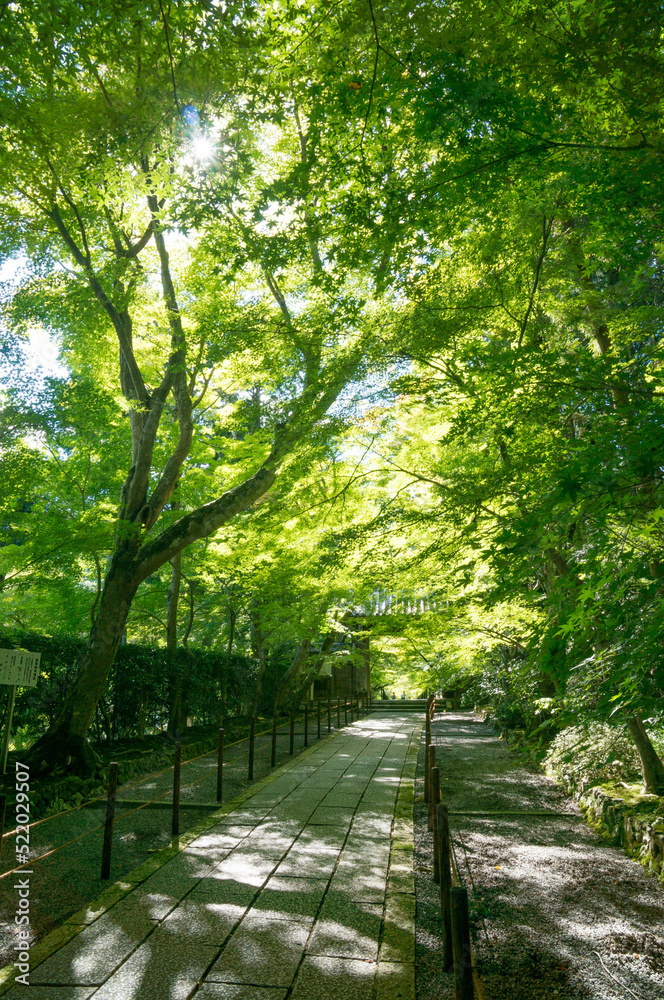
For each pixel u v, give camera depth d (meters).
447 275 7.09
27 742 12.90
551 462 5.33
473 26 4.01
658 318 7.00
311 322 7.54
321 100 4.93
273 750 11.98
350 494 9.52
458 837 7.45
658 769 7.52
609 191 4.84
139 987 3.91
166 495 11.23
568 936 4.87
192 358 8.62
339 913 5.04
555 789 10.02
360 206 5.39
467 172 4.60
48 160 7.38
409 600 11.27
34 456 9.75
